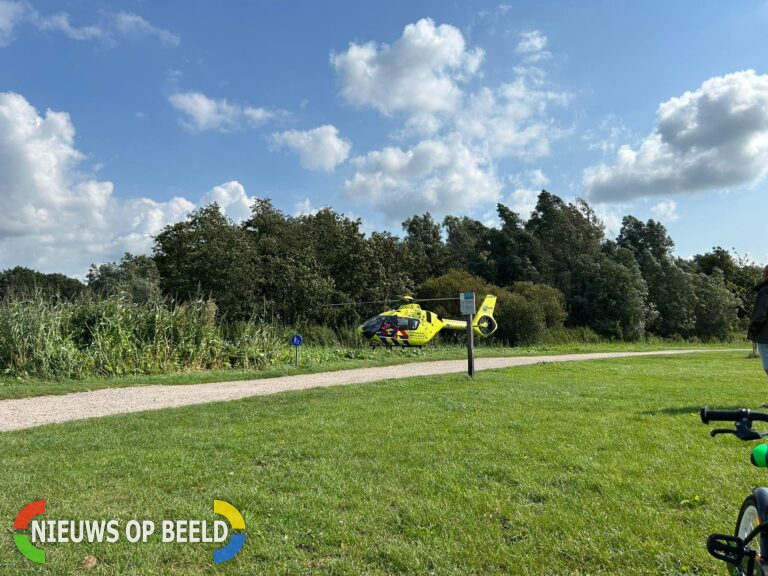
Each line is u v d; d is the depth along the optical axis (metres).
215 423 7.15
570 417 7.18
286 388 11.38
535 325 30.34
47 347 12.74
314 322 26.08
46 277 38.19
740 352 27.27
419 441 5.91
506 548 3.35
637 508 3.94
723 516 3.76
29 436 6.43
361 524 3.71
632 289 39.72
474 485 4.45
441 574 3.07
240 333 17.98
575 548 3.33
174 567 3.21
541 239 47.00
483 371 14.59
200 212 25.59
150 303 15.74
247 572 3.12
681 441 5.80
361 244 30.22
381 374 14.28
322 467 4.97
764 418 2.13
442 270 45.88
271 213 31.08
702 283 47.78
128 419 7.51
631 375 13.56
